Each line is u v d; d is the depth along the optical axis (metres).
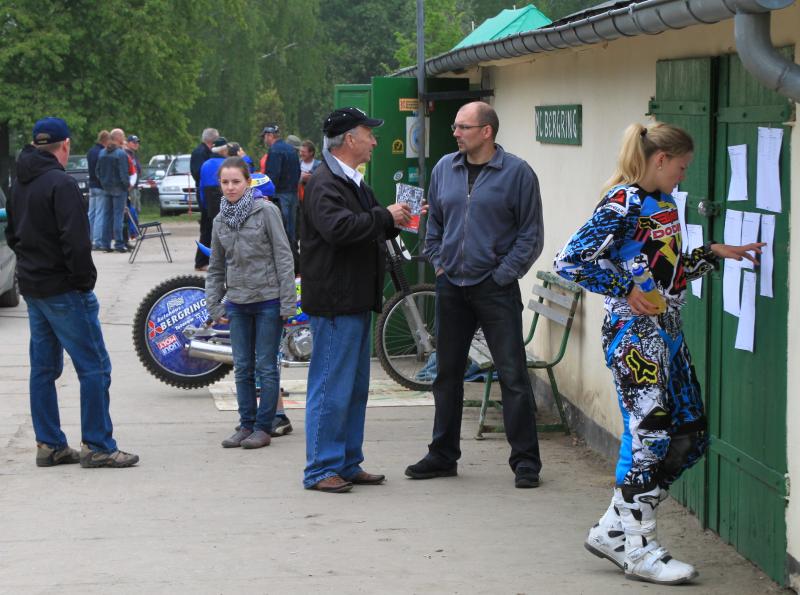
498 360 6.37
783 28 4.48
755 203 4.77
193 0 34.44
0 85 31.50
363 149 6.11
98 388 6.68
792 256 4.44
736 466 5.07
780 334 4.57
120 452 6.80
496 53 7.64
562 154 7.91
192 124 48.75
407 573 4.90
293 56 54.25
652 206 4.55
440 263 6.41
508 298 6.32
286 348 8.94
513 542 5.34
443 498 6.11
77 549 5.26
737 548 5.10
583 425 7.46
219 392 8.94
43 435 6.77
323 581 4.80
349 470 6.38
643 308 4.57
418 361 9.41
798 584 4.48
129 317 12.89
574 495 6.17
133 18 32.25
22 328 12.39
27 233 6.45
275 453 7.10
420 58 9.98
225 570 4.95
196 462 6.88
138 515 5.80
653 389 4.60
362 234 5.96
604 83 6.93
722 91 5.13
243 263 7.12
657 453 4.67
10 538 5.43
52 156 6.46
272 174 16.70
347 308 6.12
